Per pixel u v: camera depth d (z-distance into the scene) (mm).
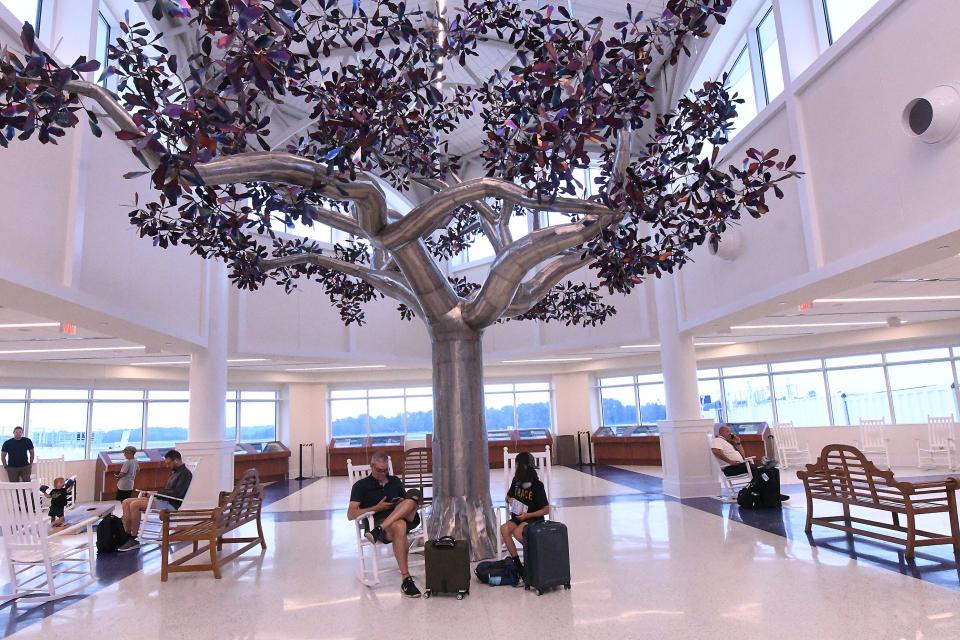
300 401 17422
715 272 8750
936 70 4812
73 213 5891
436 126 6113
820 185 6285
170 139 3223
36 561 4977
